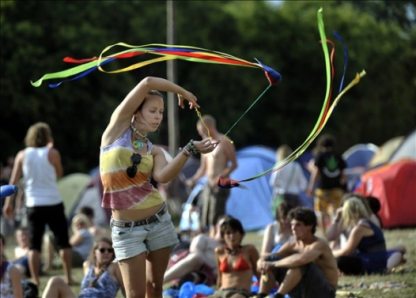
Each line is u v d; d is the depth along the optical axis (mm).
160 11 77625
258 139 84750
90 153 72938
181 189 56719
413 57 94938
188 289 22094
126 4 76500
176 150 50938
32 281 25469
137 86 13914
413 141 48750
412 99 95250
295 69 85875
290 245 20562
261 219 42562
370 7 99500
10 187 16094
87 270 21203
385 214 35031
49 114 70375
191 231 31188
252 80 80688
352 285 22016
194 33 79125
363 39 86438
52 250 30734
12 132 71438
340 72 83000
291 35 85188
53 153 25359
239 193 43281
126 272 14125
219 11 82188
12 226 39781
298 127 85188
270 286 20266
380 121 91500
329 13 86938
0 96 68812
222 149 28234
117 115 13984
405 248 26453
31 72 68500
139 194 14039
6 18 69312
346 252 23625
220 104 79250
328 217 32625
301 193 40875
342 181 32875
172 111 51000
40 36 69500
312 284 19438
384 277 22781
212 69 78750
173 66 50531
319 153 32875
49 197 25297
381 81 89312
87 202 48781
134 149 14008
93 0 74125
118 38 74188
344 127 86188
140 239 14078
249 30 83812
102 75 71562
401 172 35500
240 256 21500
